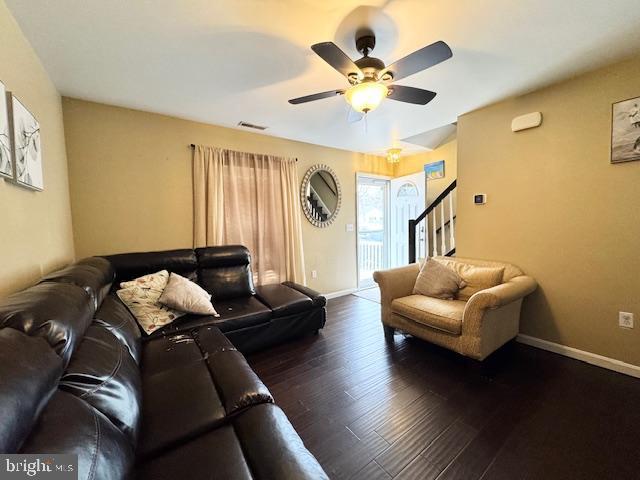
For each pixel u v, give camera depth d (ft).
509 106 8.30
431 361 7.48
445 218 13.75
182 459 2.86
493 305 6.27
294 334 8.73
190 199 9.81
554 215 7.62
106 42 5.37
